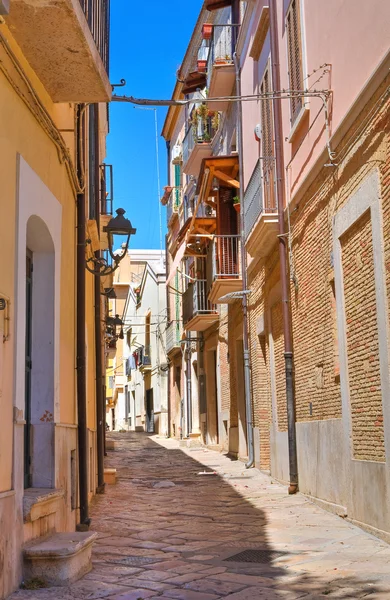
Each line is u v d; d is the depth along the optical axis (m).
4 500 5.09
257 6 14.84
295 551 7.03
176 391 33.25
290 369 11.90
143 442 30.86
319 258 10.13
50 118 6.80
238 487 12.90
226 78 18.36
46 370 6.91
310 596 5.29
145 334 42.00
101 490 12.59
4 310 5.32
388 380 7.27
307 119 10.73
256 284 15.75
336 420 9.36
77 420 8.46
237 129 17.41
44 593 5.32
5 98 5.57
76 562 5.84
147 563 6.57
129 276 49.56
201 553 7.04
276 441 13.52
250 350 16.69
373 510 7.81
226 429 21.70
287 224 12.24
